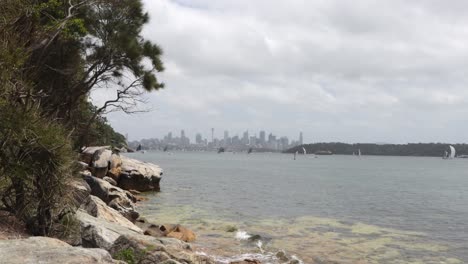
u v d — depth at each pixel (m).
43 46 17.83
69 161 11.60
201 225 25.42
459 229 28.50
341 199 47.59
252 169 126.31
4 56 11.34
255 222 27.94
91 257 7.58
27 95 11.88
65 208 12.04
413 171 143.62
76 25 21.05
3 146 10.88
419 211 38.91
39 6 15.69
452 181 91.38
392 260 18.75
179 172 96.00
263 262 16.83
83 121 29.59
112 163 40.56
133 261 10.37
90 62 26.06
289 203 41.47
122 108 28.33
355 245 21.44
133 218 24.02
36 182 11.20
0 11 12.99
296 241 21.69
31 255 7.43
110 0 24.30
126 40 25.73
